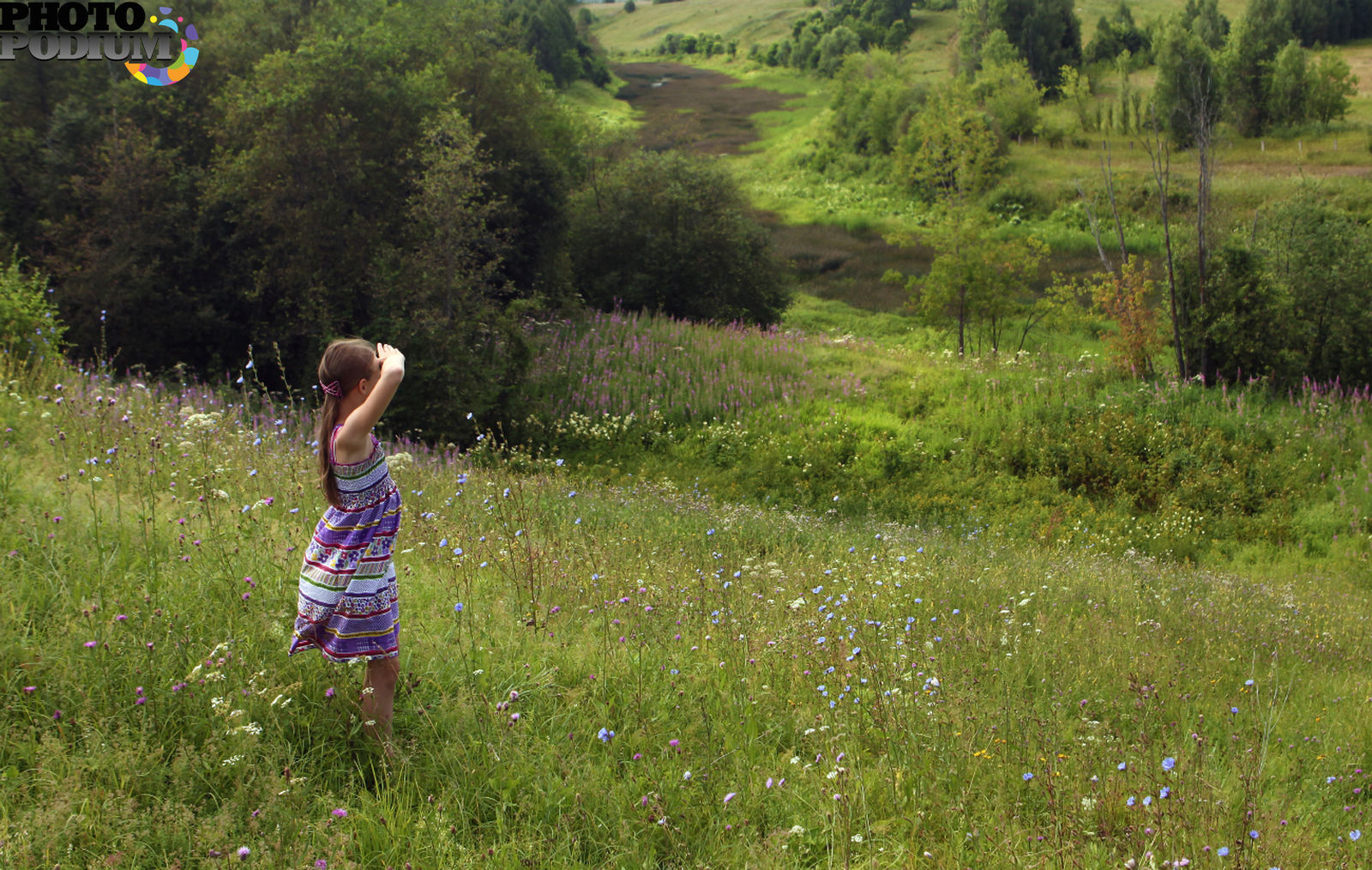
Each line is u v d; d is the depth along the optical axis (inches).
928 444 730.2
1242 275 811.4
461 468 530.9
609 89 3848.4
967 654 213.2
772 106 3440.0
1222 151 1950.1
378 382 124.2
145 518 171.2
